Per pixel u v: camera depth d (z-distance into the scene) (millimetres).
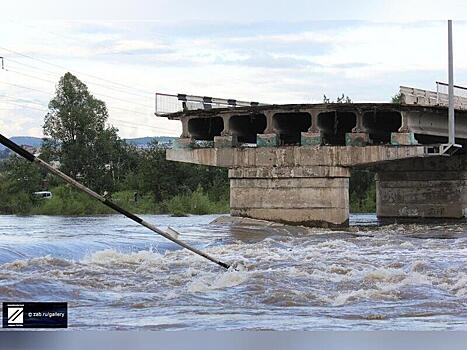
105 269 24766
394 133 51031
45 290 20703
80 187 17781
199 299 19844
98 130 95500
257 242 36781
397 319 17234
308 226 50156
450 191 61938
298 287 21359
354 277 23250
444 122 55625
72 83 94750
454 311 18359
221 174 98750
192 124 56031
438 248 34094
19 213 83438
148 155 96188
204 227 48250
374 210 90312
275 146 51781
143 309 18453
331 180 50000
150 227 20531
